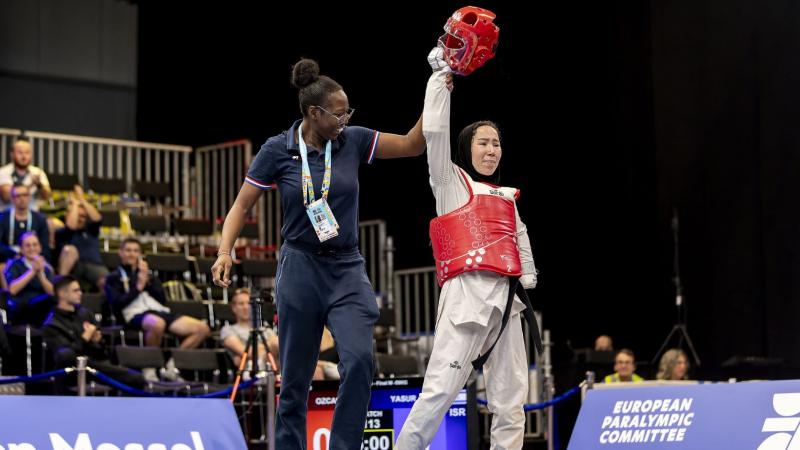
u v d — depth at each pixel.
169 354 9.40
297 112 13.70
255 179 4.14
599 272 11.93
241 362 7.79
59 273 10.06
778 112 11.25
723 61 11.53
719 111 11.54
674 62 11.70
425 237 13.05
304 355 4.10
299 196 4.07
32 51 13.99
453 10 12.48
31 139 12.02
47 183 10.84
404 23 12.95
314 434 5.34
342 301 4.07
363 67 13.38
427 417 4.29
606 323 11.89
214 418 3.82
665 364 9.39
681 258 11.62
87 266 10.47
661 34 11.73
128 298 9.77
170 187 13.65
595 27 12.00
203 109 14.55
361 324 4.05
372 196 13.70
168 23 14.77
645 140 11.77
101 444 3.60
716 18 11.58
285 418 4.11
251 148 14.05
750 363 9.78
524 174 12.27
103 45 14.52
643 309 11.70
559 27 12.15
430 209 12.99
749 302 11.27
